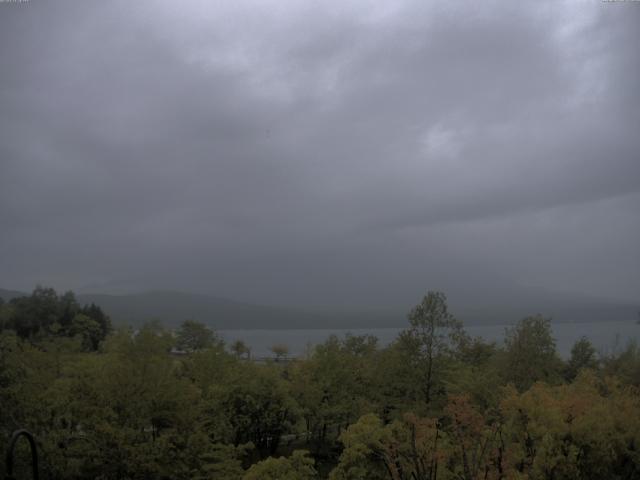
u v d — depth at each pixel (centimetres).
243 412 3027
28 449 2034
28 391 2222
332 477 1870
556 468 1748
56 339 3166
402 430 1820
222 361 3338
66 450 2119
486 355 3888
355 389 3328
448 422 2678
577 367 4088
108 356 2664
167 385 2383
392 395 3234
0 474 1983
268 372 3262
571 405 1869
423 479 1531
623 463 1919
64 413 2272
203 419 2553
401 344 3203
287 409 3173
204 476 2245
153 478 2167
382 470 1862
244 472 2292
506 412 1845
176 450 2298
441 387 3083
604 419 1848
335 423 3266
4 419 2092
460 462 1670
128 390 2286
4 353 2350
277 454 3259
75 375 2545
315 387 3253
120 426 2227
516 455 1683
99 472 2134
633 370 3659
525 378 3011
